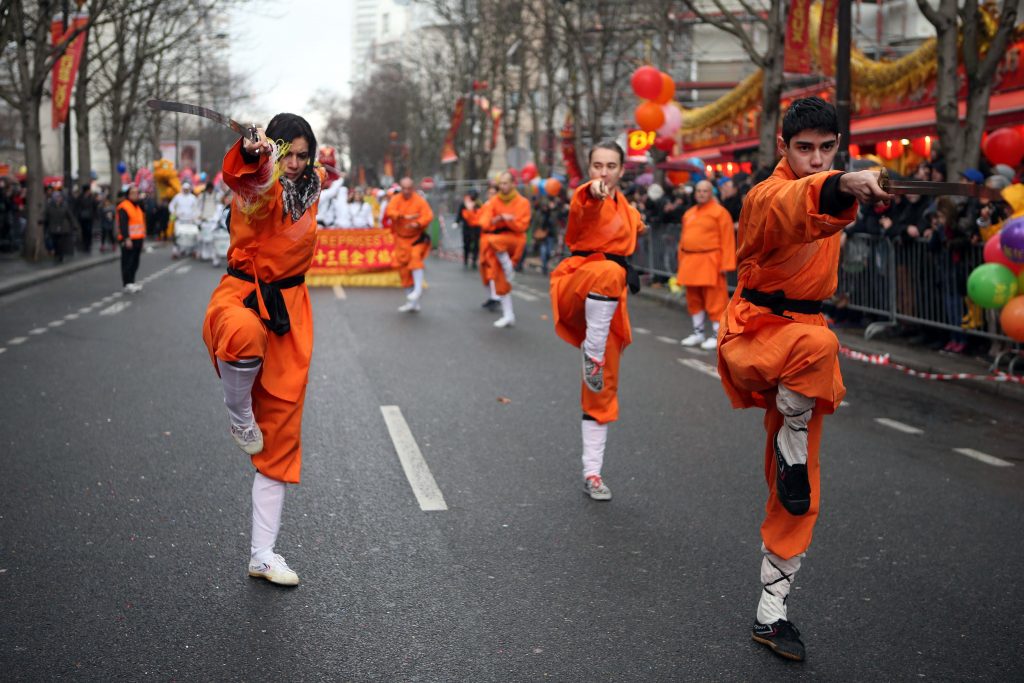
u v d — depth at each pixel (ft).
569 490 21.09
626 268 20.47
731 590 15.83
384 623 14.37
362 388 31.71
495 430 26.35
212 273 81.15
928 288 39.06
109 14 92.68
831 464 23.81
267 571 15.74
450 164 205.67
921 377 35.53
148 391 30.48
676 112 64.44
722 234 41.42
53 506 19.22
